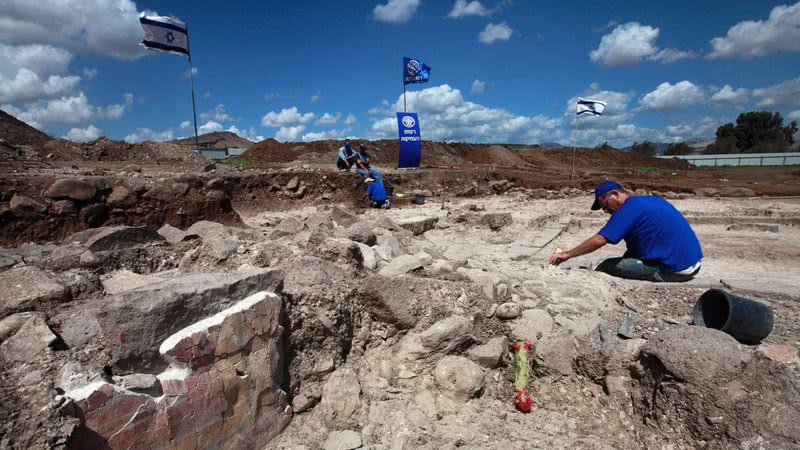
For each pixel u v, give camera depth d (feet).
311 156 74.43
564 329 10.30
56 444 5.27
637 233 12.53
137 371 6.86
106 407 5.94
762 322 8.78
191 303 7.44
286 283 9.62
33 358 6.32
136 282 9.38
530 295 11.71
